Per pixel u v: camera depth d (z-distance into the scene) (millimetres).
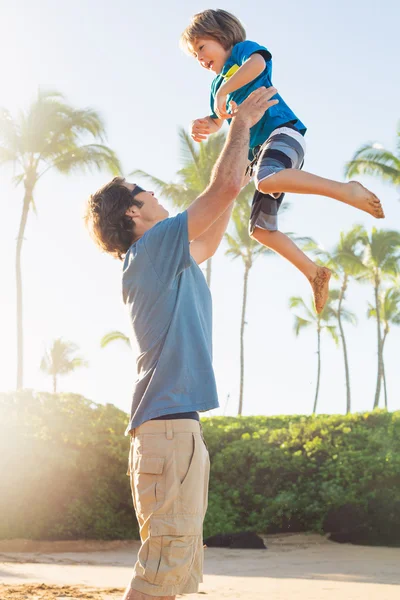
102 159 28172
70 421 13227
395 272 41344
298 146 3705
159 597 2717
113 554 11719
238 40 3994
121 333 40562
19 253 28609
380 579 7816
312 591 6461
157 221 3170
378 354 42625
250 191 34188
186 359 2803
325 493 13320
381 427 14492
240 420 17984
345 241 41594
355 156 30750
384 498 12734
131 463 2891
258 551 11844
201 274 3082
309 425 14992
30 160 28281
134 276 2867
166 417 2754
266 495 14266
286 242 3904
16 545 11930
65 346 53250
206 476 2887
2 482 12453
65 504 12844
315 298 3840
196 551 2805
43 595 5566
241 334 39781
